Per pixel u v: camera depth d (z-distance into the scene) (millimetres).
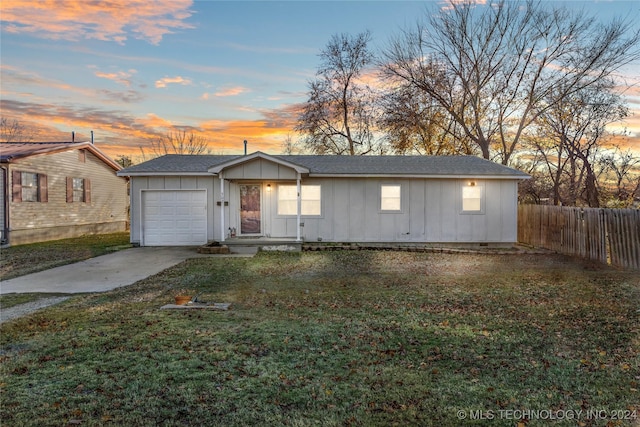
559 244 13367
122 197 24625
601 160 20047
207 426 3006
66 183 19172
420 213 14930
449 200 14953
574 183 21375
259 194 15055
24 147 17984
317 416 3162
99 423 3020
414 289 7941
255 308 6512
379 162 16172
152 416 3133
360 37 28375
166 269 10359
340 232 14961
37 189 17250
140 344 4746
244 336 5035
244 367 4090
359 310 6355
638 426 3002
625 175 19625
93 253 13438
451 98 24547
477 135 24531
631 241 10133
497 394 3529
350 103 29672
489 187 14938
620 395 3494
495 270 10258
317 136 29891
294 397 3469
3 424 2986
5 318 5980
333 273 9852
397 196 14969
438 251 13609
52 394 3475
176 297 6734
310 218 14938
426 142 25688
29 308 6664
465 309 6395
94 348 4613
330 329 5344
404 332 5230
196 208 15148
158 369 4023
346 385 3701
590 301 6828
